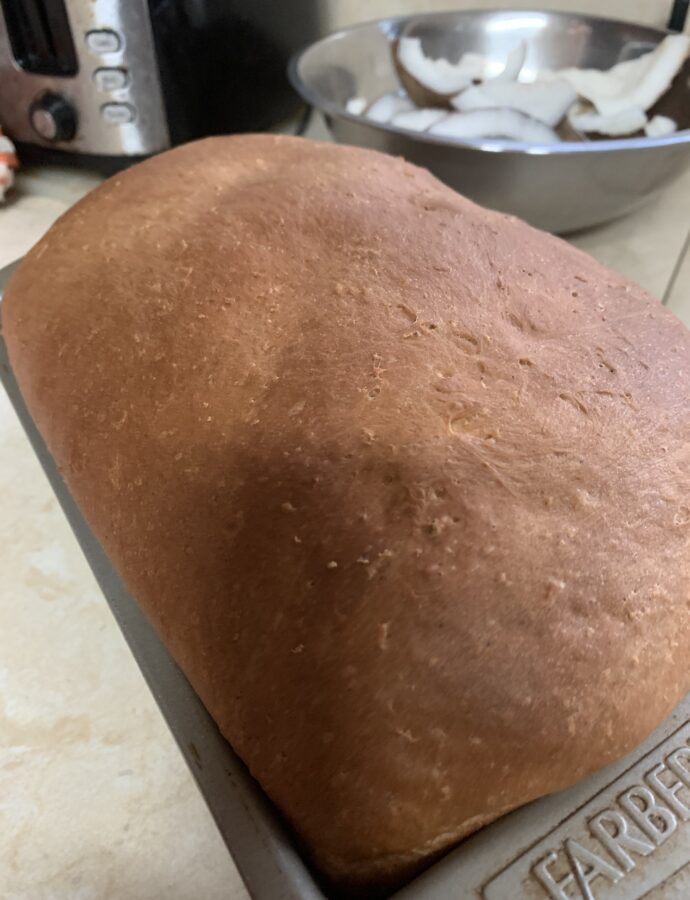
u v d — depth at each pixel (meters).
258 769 0.15
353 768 0.14
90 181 0.41
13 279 0.23
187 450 0.17
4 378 0.24
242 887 0.17
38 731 0.19
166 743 0.19
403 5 0.45
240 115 0.41
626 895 0.13
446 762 0.14
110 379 0.19
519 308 0.18
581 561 0.15
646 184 0.31
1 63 0.36
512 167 0.30
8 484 0.26
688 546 0.16
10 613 0.22
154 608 0.17
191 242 0.20
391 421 0.16
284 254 0.19
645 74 0.37
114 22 0.33
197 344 0.18
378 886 0.14
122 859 0.17
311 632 0.14
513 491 0.15
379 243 0.19
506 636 0.14
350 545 0.14
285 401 0.16
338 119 0.32
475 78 0.40
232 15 0.37
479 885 0.13
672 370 0.18
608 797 0.14
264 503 0.15
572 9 0.42
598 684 0.14
